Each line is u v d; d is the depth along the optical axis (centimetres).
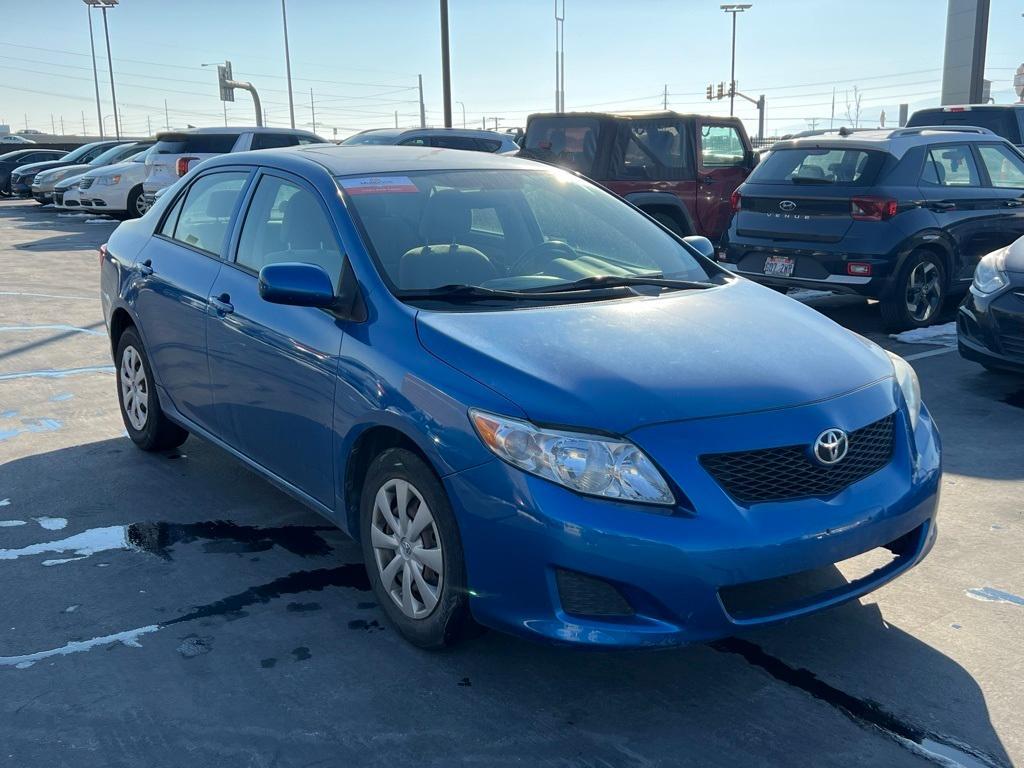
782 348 338
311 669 323
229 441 441
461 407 303
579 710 302
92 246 1586
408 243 379
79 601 370
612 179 1102
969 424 589
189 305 449
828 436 303
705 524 281
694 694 311
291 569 398
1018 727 294
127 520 447
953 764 277
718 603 283
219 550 415
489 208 415
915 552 331
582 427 287
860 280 820
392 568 337
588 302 367
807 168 861
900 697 310
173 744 284
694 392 302
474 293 360
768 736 289
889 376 347
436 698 307
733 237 905
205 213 475
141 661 328
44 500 470
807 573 305
